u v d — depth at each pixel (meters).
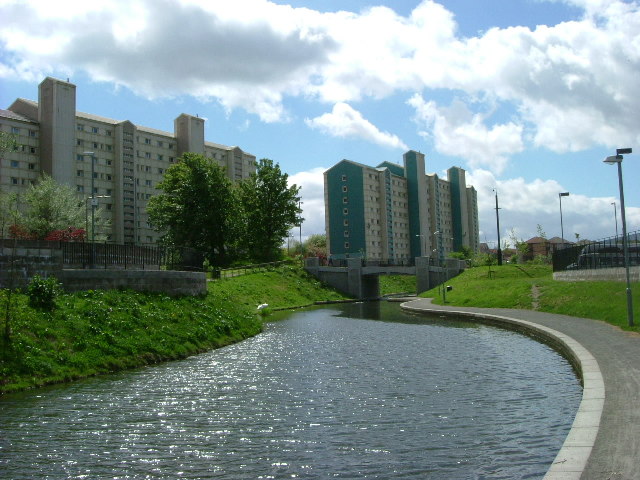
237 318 31.30
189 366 19.55
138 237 96.12
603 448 8.19
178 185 76.31
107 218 91.81
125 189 94.12
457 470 9.07
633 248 31.86
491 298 44.00
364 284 83.44
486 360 19.89
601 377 13.13
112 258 28.20
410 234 132.38
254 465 9.57
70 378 16.84
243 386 16.00
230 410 13.24
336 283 81.06
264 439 10.98
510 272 67.69
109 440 11.00
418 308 45.06
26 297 20.00
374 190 123.69
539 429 11.12
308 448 10.40
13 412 13.08
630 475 7.12
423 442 10.55
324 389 15.48
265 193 84.12
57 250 22.62
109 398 14.52
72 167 84.50
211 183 75.25
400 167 138.00
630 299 22.45
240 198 83.56
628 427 9.12
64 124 83.38
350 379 16.89
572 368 17.56
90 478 9.11
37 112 84.06
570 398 13.61
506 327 31.08
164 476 9.16
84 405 13.78
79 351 18.38
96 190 90.81
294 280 74.62
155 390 15.49
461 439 10.66
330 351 23.25
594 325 24.55
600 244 37.34
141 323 22.61
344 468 9.34
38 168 82.69
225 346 25.34
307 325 37.03
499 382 15.84
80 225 53.41
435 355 21.47
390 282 104.19
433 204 137.00
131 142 95.44
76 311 20.78
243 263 79.31
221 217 76.25
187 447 10.56
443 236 141.50
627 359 15.45
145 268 31.77
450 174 148.12
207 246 77.19
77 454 10.21
